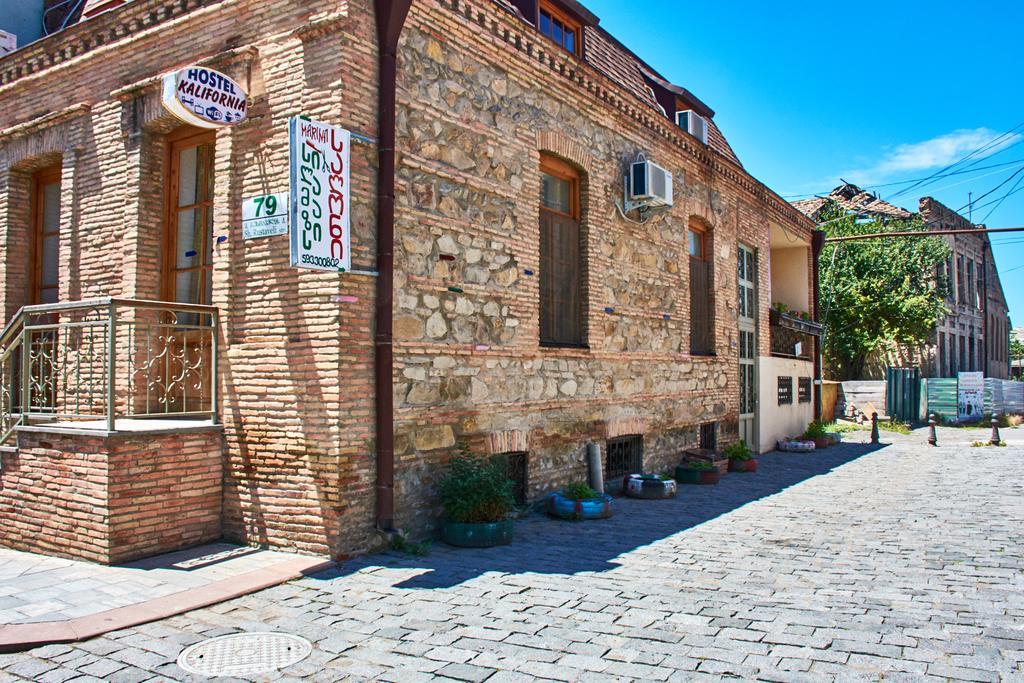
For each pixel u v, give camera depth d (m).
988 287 41.69
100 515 6.79
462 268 8.48
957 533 8.48
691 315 14.09
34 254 10.00
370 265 7.35
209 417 7.96
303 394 7.18
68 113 9.14
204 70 7.07
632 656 4.68
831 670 4.45
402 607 5.69
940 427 27.34
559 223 10.50
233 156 7.78
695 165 14.05
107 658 4.69
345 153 7.05
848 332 28.27
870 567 6.95
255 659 4.67
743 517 9.49
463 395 8.43
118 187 8.66
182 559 6.96
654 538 8.22
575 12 11.21
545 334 10.11
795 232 19.91
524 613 5.55
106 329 8.63
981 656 4.66
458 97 8.54
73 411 8.97
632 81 13.27
